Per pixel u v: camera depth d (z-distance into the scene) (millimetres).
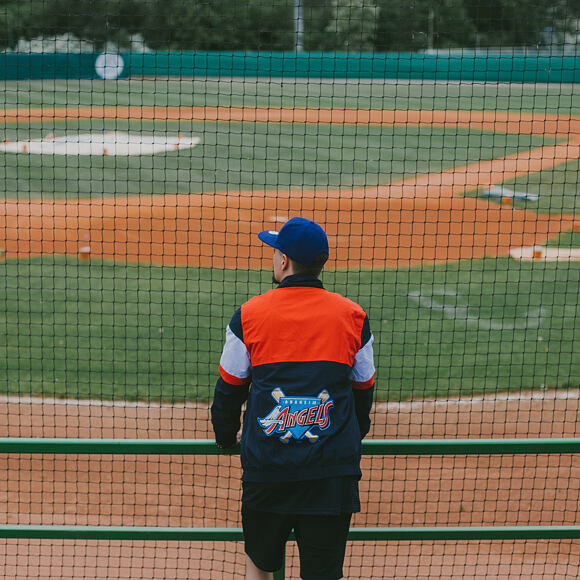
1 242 13984
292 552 5746
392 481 6664
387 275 12672
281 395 3059
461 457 7086
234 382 3166
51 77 34781
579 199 18625
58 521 5984
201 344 9836
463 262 13508
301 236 3189
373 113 31719
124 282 12031
